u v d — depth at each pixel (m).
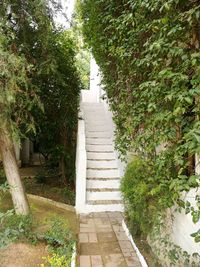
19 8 4.96
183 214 3.06
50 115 7.96
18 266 3.60
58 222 4.54
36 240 4.27
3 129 4.68
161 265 3.58
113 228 5.25
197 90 2.02
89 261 3.94
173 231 3.35
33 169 10.60
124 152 5.16
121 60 4.41
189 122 2.43
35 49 5.53
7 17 4.74
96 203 6.37
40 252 4.02
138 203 4.13
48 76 6.92
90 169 7.19
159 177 2.96
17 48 5.15
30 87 5.07
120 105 4.76
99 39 5.51
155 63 2.72
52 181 8.68
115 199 6.59
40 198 6.97
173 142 2.74
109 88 5.82
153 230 3.75
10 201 6.31
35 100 4.95
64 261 3.46
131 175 4.35
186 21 2.34
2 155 5.07
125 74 4.52
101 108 10.27
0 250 4.00
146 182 3.84
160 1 2.50
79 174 6.37
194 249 2.86
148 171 3.82
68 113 8.18
